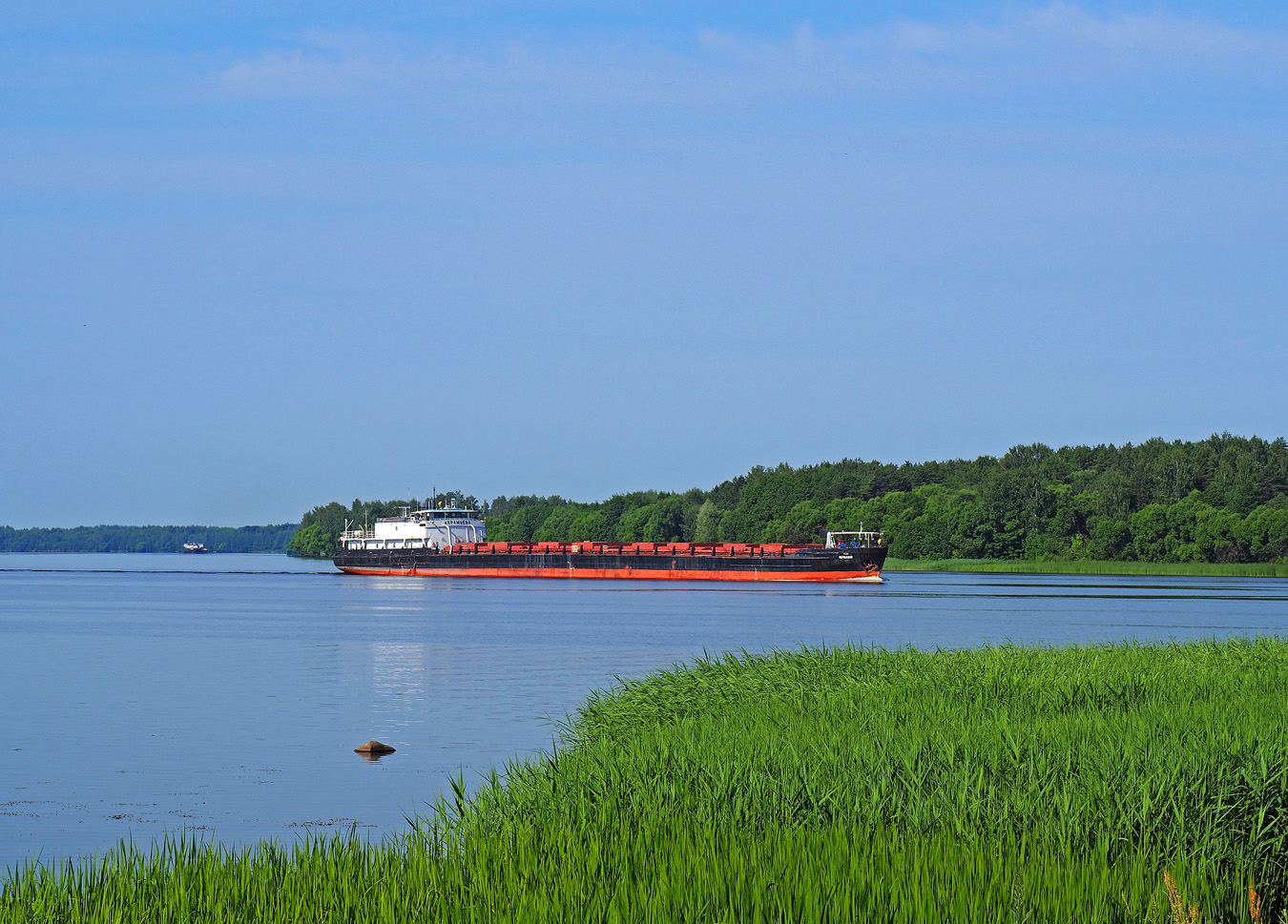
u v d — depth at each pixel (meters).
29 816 60.25
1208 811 40.12
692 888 32.25
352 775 70.88
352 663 141.75
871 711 62.56
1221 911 32.47
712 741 53.91
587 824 39.59
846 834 37.66
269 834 55.94
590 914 30.38
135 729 89.69
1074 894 31.56
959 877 32.72
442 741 83.62
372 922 30.47
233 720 94.56
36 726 91.94
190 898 32.50
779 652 97.75
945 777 44.56
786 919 29.72
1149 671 81.38
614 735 68.62
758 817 40.72
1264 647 102.19
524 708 100.75
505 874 34.34
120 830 57.25
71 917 31.28
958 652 95.75
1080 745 49.25
